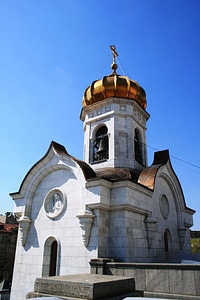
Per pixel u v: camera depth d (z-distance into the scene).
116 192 14.59
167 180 20.72
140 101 23.09
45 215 16.67
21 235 17.11
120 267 11.87
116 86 21.86
